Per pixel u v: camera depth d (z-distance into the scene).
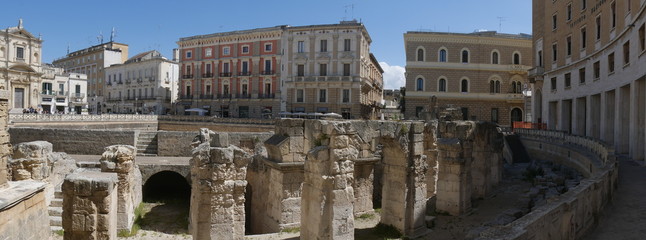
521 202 23.53
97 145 34.38
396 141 17.61
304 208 15.79
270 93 74.44
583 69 43.03
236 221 15.34
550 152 36.91
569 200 12.17
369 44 79.50
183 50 83.69
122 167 18.92
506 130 53.69
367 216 21.78
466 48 66.50
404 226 17.66
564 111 48.09
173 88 94.81
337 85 69.25
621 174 24.02
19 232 11.26
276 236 17.33
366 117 71.06
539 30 56.25
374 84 85.38
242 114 77.00
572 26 45.31
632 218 14.95
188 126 68.38
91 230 13.09
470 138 22.05
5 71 62.50
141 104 93.25
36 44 67.56
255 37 75.69
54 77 80.81
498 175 29.27
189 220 19.91
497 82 67.12
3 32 62.19
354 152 15.17
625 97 33.81
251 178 22.91
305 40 71.31
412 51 66.19
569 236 11.93
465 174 21.38
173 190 30.56
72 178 13.20
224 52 79.25
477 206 22.91
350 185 15.10
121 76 100.31
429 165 23.55
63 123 51.03
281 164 18.52
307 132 19.09
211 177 14.75
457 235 17.95
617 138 34.34
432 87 66.06
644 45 28.67
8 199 10.62
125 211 18.83
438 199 21.58
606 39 36.97
